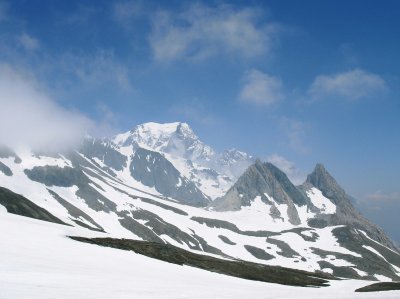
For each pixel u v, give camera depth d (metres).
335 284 115.81
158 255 92.94
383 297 56.41
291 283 103.12
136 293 40.31
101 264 64.25
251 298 44.91
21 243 68.00
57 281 41.44
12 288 34.97
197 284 57.97
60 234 87.62
